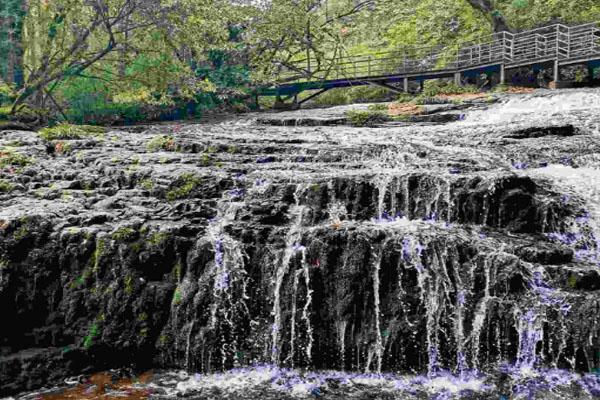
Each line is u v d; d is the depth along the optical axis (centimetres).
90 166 868
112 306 611
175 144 962
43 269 616
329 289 601
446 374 577
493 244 620
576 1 2592
